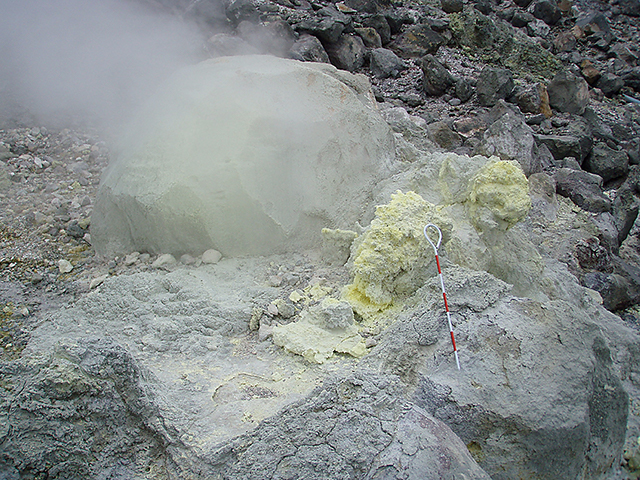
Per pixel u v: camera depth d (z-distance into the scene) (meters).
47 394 2.35
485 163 4.32
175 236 4.20
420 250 3.46
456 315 3.09
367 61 10.56
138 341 3.30
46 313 3.90
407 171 4.86
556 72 11.65
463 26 11.79
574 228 6.79
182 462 2.42
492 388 2.76
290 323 3.48
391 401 2.59
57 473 2.32
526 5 14.23
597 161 8.80
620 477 3.12
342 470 2.31
